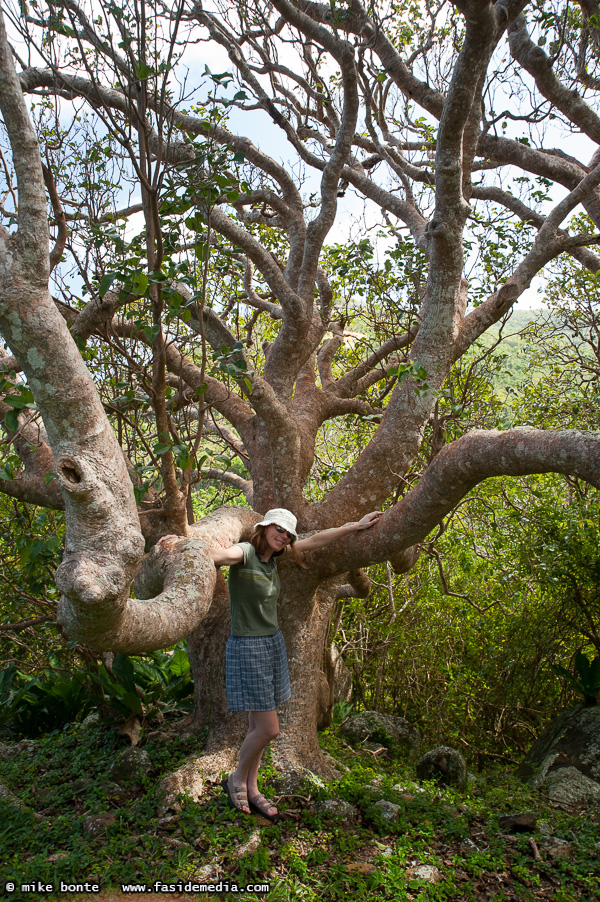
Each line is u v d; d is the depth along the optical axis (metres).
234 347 3.87
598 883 3.58
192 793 4.15
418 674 8.45
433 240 4.79
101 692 5.57
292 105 7.37
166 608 3.10
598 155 6.77
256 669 3.71
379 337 7.21
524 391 9.28
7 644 7.02
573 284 9.62
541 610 7.66
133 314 3.80
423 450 6.80
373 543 4.48
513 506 7.39
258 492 5.57
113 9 3.56
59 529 5.90
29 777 4.73
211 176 3.87
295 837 3.80
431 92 6.52
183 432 6.41
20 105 2.48
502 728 7.98
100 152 4.77
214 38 6.27
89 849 3.52
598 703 6.50
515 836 4.07
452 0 3.90
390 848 3.77
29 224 2.54
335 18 5.47
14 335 2.57
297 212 6.49
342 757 5.48
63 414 2.66
